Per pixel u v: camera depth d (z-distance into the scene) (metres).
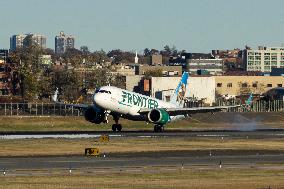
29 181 184.62
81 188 175.50
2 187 174.25
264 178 195.25
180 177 195.38
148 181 187.50
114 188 176.12
